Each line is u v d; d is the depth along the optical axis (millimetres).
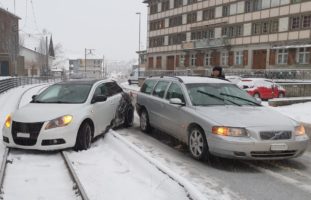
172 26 59594
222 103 7223
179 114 7273
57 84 8547
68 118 6738
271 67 40406
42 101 7789
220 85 7887
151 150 7332
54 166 5906
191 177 5641
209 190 5086
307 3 36250
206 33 51750
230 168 6168
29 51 77875
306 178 5723
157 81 9117
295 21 37719
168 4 60312
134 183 5148
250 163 6508
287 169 6195
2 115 11461
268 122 6145
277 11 39688
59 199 4559
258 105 7438
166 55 61625
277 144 5922
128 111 9961
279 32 39469
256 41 42562
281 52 39375
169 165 6270
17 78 30172
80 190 4668
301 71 34031
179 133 7312
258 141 5859
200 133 6480
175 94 7820
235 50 45969
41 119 6578
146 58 68375
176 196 4656
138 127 10102
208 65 51156
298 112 13328
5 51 57969
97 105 7840
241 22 44812
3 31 58375
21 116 6746
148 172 5559
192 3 54375
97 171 5676
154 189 4918
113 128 9430
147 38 67438
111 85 9531
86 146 7062
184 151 7289
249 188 5207
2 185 4965
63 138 6594
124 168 5844
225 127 5996
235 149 5848
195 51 53844
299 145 6109
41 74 70000
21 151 6770
